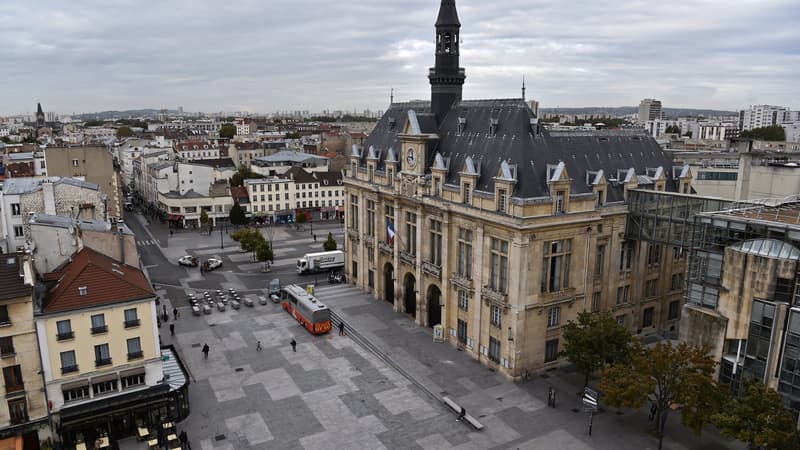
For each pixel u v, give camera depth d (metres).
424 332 78.44
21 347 49.28
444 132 79.81
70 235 62.22
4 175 130.00
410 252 82.56
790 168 75.88
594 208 65.06
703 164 98.31
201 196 157.75
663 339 74.50
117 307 52.97
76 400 52.41
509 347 63.69
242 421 56.16
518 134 66.19
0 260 52.09
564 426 54.94
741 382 50.88
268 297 94.38
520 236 60.19
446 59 80.69
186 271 111.12
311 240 140.25
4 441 49.16
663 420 50.41
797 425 47.53
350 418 56.72
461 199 69.62
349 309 87.62
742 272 50.84
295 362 69.19
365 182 92.06
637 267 72.31
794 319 47.34
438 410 58.19
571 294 65.88
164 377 57.47
